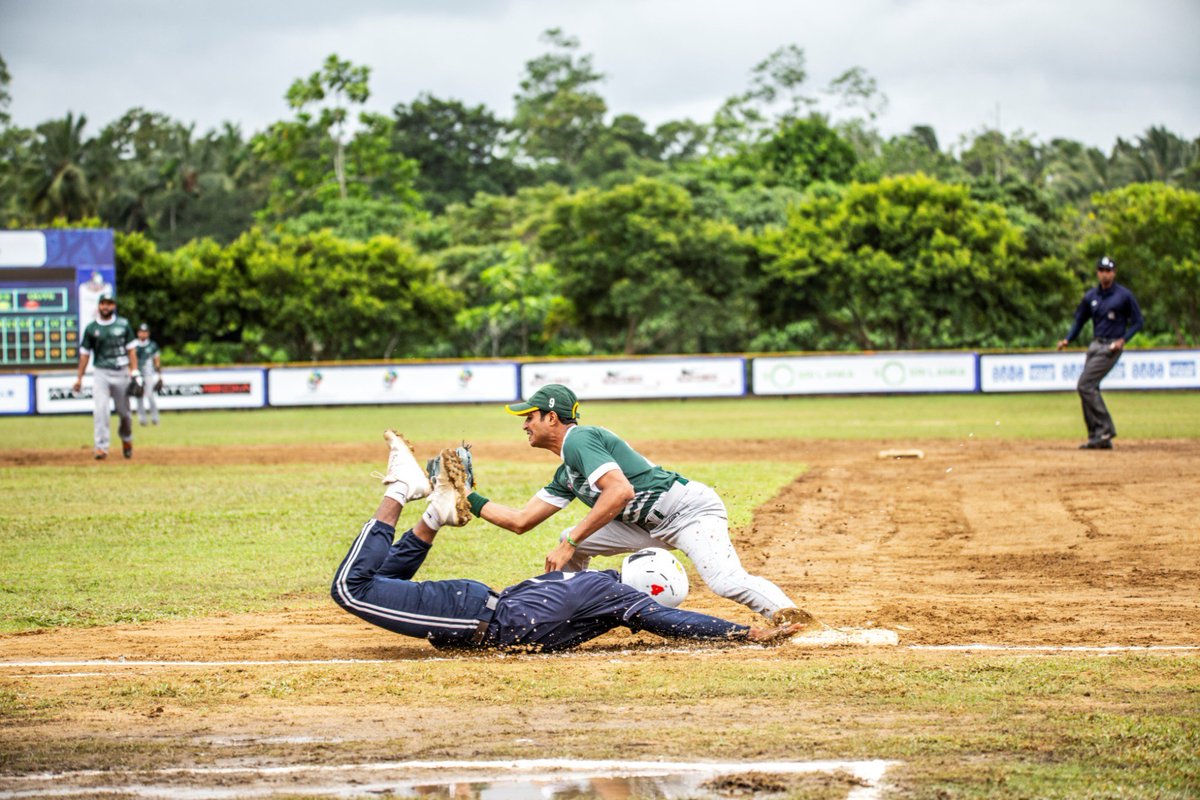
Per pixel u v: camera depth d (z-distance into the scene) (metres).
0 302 44.72
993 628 9.31
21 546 14.13
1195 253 57.97
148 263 60.22
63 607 10.71
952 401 44.94
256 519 16.33
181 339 62.31
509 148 129.62
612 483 8.77
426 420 39.69
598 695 7.42
